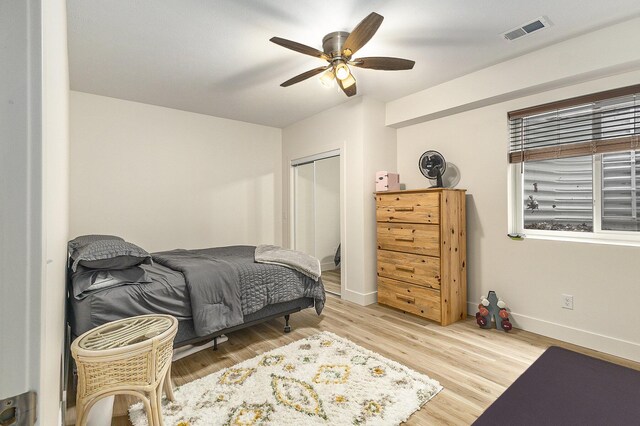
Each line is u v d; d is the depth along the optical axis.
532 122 2.93
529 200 3.03
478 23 2.21
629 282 2.37
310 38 2.39
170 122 3.99
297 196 4.86
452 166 3.48
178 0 1.94
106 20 2.14
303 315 3.35
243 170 4.63
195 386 1.99
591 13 2.10
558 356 0.91
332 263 4.34
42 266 0.38
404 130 3.96
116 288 1.96
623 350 2.37
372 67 2.37
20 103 0.37
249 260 2.81
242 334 2.85
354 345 2.57
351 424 1.65
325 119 4.16
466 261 3.34
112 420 1.72
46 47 0.45
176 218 4.02
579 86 2.59
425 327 3.00
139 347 1.46
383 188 3.61
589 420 0.65
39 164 0.38
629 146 2.40
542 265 2.82
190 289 2.22
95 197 3.47
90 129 3.45
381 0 1.96
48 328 0.56
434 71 3.00
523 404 0.70
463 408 1.79
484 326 2.97
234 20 2.16
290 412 1.74
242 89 3.39
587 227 2.70
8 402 0.37
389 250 3.51
